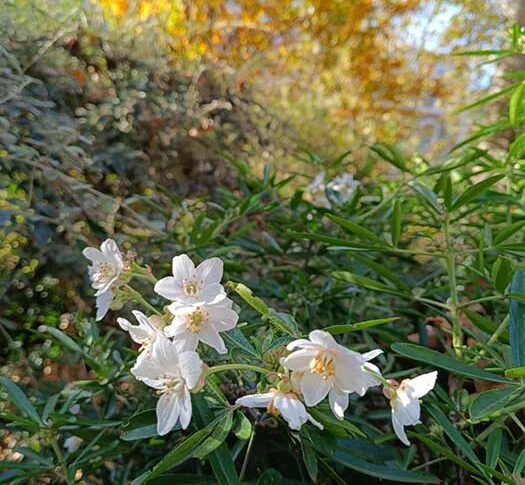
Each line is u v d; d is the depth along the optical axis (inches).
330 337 6.9
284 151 31.6
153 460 10.9
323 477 10.4
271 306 14.8
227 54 48.3
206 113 26.8
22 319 15.9
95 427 10.6
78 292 16.9
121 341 15.1
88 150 19.5
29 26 19.6
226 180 26.4
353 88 58.6
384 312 14.6
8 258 14.3
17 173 15.4
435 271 15.2
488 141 20.7
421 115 59.9
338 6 56.1
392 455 9.6
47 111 17.9
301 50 56.3
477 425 10.2
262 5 54.2
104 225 16.5
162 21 33.0
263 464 10.4
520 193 14.6
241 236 17.4
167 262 16.8
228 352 8.5
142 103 23.0
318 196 20.3
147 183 21.3
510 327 9.1
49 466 10.4
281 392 6.9
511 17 30.3
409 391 7.3
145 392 11.6
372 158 20.2
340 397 7.1
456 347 10.4
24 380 14.0
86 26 22.2
